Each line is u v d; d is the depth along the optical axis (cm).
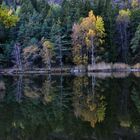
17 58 6438
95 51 6488
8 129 1530
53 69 6294
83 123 1591
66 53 6738
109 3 7306
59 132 1436
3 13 2088
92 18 6506
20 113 1948
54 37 6644
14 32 7056
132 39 6675
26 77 5088
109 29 6794
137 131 1380
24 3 7794
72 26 6944
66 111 1962
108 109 1950
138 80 3888
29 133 1448
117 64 6028
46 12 7738
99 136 1320
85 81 3991
